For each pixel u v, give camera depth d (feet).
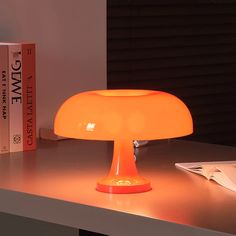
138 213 5.73
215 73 11.89
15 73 7.96
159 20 11.00
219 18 11.86
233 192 6.36
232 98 12.18
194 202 6.05
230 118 12.20
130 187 6.34
